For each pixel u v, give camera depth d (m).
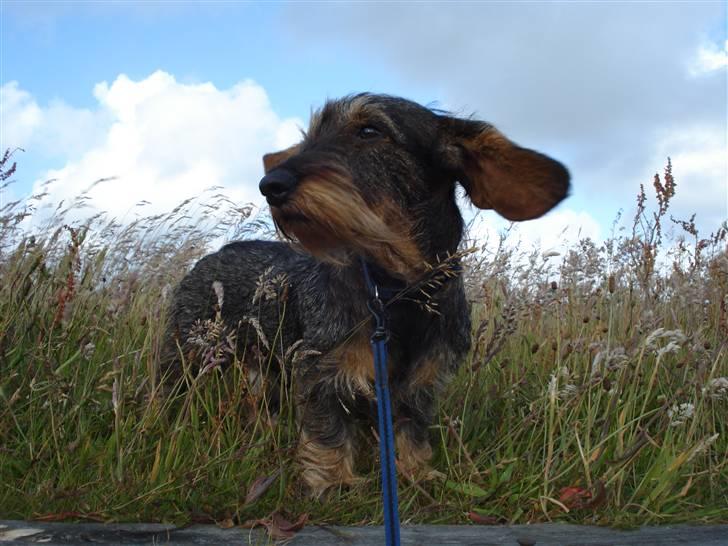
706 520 0.56
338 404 0.64
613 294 0.79
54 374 0.60
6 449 0.56
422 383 0.63
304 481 0.62
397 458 0.63
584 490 0.57
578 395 0.65
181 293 0.84
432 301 0.61
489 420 0.72
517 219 0.63
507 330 0.69
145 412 0.62
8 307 0.68
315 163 0.57
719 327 0.75
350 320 0.61
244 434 0.64
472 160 0.63
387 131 0.61
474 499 0.58
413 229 0.62
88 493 0.53
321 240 0.57
